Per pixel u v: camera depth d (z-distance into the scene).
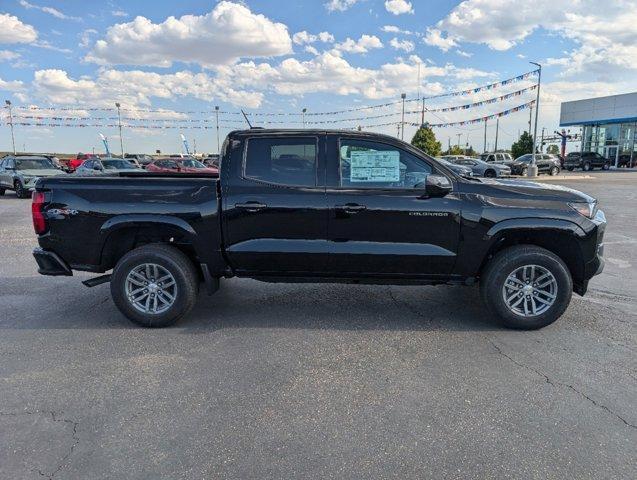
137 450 2.79
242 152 4.65
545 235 4.61
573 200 4.52
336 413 3.18
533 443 2.86
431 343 4.34
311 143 4.61
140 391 3.46
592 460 2.70
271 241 4.60
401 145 4.56
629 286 6.21
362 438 2.91
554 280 4.49
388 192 4.52
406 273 4.64
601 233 4.61
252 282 6.39
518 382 3.60
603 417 3.13
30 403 3.30
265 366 3.87
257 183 4.59
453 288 6.14
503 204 4.47
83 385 3.55
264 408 3.24
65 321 4.92
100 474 2.58
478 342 4.36
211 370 3.80
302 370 3.80
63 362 3.95
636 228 10.73
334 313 5.16
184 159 28.42
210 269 4.71
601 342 4.36
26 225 11.81
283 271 4.71
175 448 2.81
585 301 5.57
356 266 4.62
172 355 4.09
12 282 6.46
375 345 4.30
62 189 4.67
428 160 4.56
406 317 5.04
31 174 18.89
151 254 4.61
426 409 3.23
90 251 4.69
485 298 4.62
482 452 2.77
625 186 23.50
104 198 4.62
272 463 2.68
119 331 4.64
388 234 4.52
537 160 37.94
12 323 4.86
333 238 4.55
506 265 4.48
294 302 5.54
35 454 2.75
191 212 4.56
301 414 3.17
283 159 4.62
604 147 46.72
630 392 3.46
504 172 34.00
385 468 2.64
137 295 4.72
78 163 40.97
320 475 2.58
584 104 45.91
